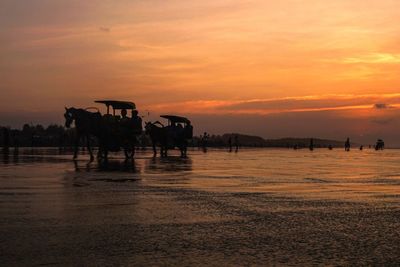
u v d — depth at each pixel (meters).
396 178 18.73
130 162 28.44
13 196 11.73
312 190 14.02
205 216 9.24
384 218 9.25
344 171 22.78
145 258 6.15
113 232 7.65
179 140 42.28
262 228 8.16
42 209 9.77
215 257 6.25
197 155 43.91
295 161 33.75
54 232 7.56
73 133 66.12
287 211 9.99
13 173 18.45
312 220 8.96
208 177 17.98
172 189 13.69
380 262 6.09
